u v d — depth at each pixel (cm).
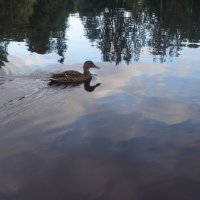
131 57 2248
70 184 860
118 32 3394
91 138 1098
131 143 1064
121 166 938
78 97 1480
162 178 885
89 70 1936
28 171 913
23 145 1050
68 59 2186
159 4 6212
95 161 964
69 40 2864
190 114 1280
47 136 1108
